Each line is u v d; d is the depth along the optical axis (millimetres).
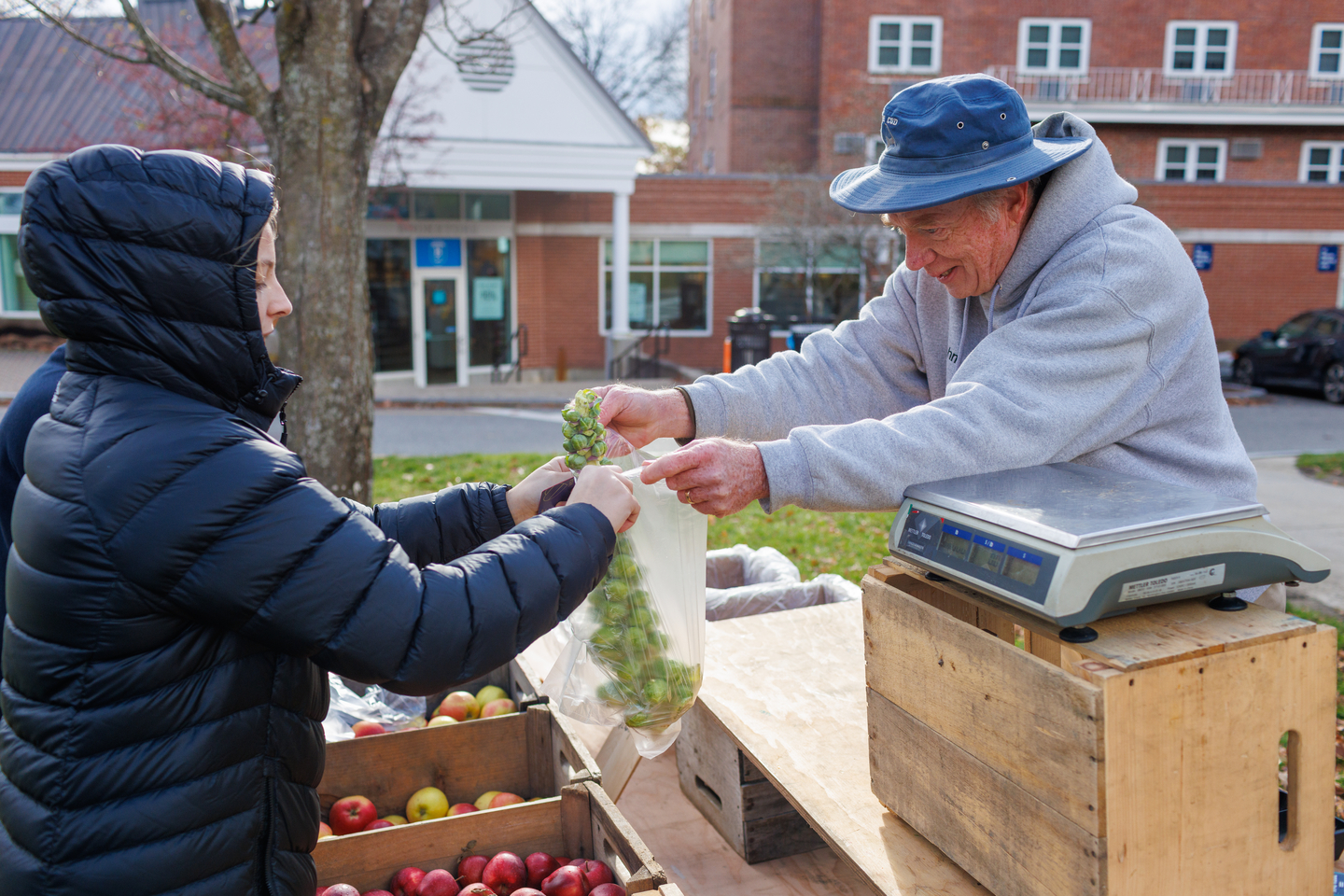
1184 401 1679
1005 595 1264
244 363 1305
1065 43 22109
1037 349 1571
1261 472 9516
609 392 1891
